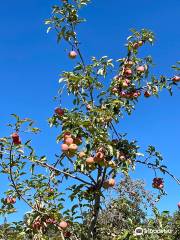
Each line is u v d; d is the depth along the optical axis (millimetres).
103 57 2992
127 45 3096
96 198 2770
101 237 3008
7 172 2781
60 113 2826
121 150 2871
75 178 2750
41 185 2818
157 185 3234
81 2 3133
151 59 3102
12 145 2676
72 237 2816
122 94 3000
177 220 3104
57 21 3145
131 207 3432
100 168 2771
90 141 2619
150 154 3000
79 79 2881
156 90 3084
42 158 2789
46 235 2775
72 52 3109
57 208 2760
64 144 2645
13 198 2965
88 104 2943
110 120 2771
